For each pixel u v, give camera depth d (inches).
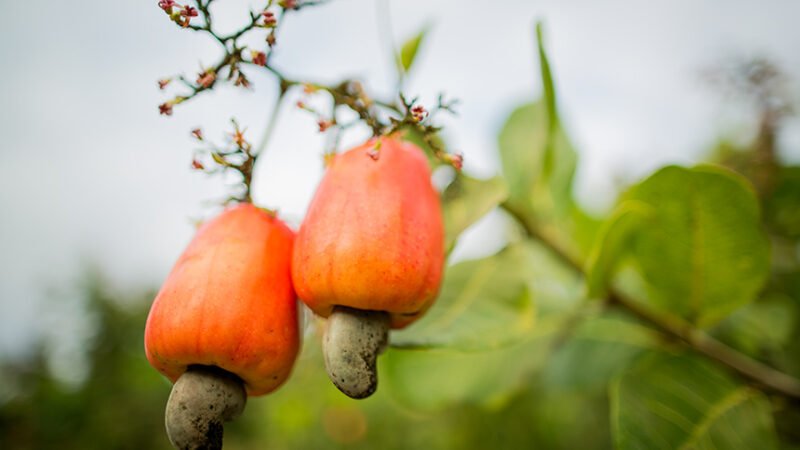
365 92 15.3
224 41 14.4
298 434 51.3
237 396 14.4
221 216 14.9
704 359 18.5
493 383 20.9
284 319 14.3
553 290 22.3
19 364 61.7
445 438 38.9
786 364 20.7
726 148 23.8
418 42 16.9
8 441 55.9
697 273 17.9
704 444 16.7
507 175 20.2
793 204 21.4
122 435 56.5
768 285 21.3
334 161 15.0
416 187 14.8
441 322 18.2
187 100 14.5
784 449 19.0
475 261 19.4
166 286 14.2
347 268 13.9
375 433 48.0
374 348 14.2
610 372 21.6
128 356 63.1
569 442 33.9
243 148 14.9
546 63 17.1
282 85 15.1
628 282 22.4
